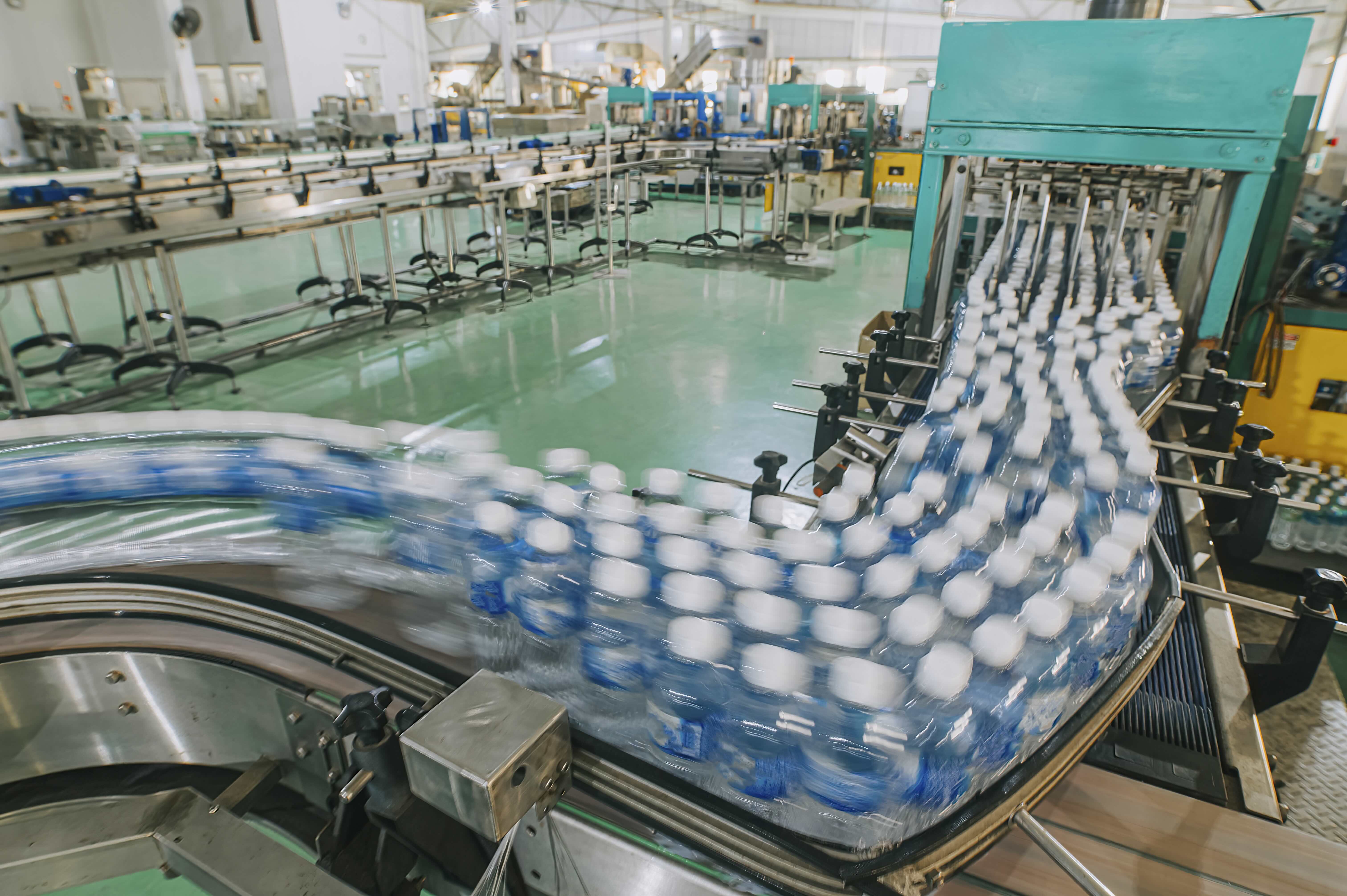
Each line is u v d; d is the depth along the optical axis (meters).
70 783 1.09
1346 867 0.70
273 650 0.97
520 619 0.89
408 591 1.05
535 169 5.23
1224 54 1.60
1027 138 1.88
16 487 1.20
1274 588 2.29
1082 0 2.43
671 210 9.52
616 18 17.66
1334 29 2.64
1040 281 2.44
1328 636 1.03
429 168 4.67
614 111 9.56
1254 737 0.90
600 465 0.99
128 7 9.75
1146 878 0.68
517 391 3.70
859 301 5.32
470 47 20.09
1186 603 1.22
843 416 1.56
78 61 10.09
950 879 0.64
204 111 10.88
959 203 2.40
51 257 2.98
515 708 0.68
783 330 4.67
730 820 0.70
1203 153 1.69
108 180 4.43
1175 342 1.96
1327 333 2.25
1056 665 0.83
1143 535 0.82
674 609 0.86
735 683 0.79
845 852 0.67
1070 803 0.76
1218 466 1.67
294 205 3.85
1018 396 1.44
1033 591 0.90
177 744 1.06
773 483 1.25
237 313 5.18
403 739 0.64
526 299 5.41
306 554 1.13
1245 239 1.77
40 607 1.04
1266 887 0.68
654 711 0.78
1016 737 0.78
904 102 10.95
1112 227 2.48
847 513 0.90
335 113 9.89
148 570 1.11
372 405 3.55
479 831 0.64
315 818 1.05
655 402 3.56
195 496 1.23
